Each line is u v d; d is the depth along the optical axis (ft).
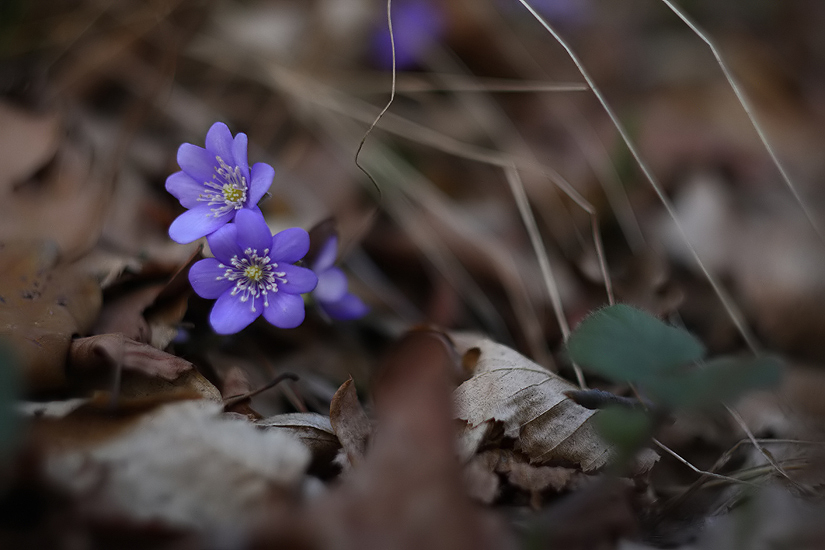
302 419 1.13
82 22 1.51
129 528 1.02
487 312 1.38
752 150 1.84
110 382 1.13
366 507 1.03
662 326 1.08
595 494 1.07
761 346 1.42
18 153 1.29
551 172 1.41
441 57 1.75
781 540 1.08
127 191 1.32
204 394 1.13
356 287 1.37
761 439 1.20
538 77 1.81
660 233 1.51
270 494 1.05
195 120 1.48
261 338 1.26
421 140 1.48
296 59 1.65
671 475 1.18
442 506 1.03
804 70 2.32
